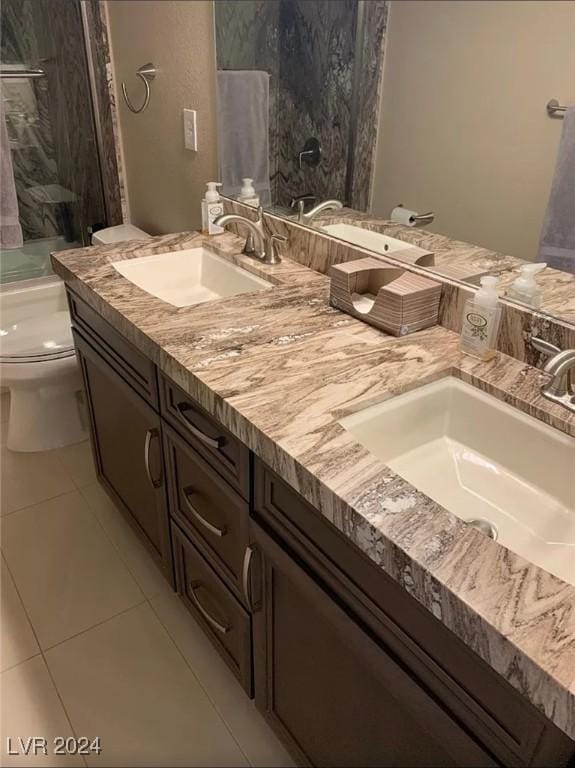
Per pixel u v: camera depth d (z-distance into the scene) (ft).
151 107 7.18
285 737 4.10
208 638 4.95
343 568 2.82
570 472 3.06
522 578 2.16
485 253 4.15
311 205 5.22
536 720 2.07
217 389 3.31
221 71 5.76
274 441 2.88
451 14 4.37
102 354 5.19
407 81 4.59
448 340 3.93
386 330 4.03
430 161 4.55
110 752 4.38
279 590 3.50
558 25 3.94
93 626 5.33
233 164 5.99
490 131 4.24
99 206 9.00
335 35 4.77
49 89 8.11
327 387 3.34
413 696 2.61
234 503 3.66
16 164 8.35
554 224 3.92
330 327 4.09
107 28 7.53
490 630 1.99
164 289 5.64
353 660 3.04
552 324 3.44
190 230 7.19
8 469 7.24
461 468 3.48
